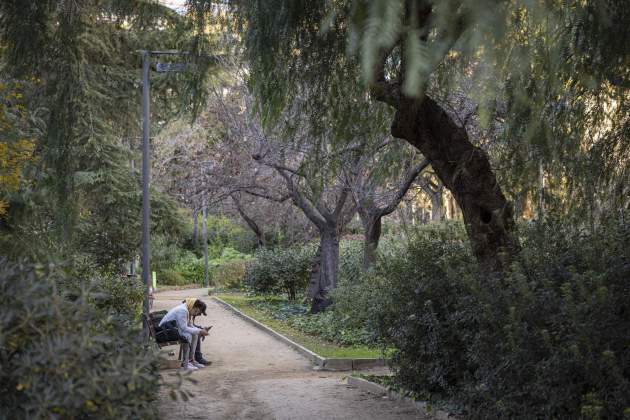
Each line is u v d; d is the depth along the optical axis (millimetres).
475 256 9250
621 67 7090
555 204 8531
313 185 12656
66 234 10633
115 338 4395
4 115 9922
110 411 3895
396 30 1929
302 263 31031
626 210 7926
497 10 2002
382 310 10422
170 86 18453
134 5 9477
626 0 5891
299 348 17125
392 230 20125
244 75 9922
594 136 8219
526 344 6879
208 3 8078
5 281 4016
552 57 4031
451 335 9047
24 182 11477
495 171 9602
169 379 12523
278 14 7512
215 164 23797
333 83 9375
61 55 8633
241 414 9367
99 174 19688
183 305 14578
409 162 15375
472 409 8203
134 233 23547
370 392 10922
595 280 6461
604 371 6254
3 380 3867
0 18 8164
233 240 53250
